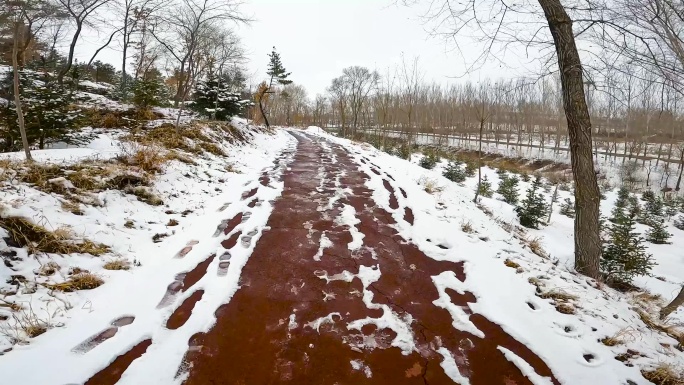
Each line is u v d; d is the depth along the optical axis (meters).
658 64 3.75
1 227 3.55
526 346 2.99
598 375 2.66
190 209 5.99
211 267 4.11
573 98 5.13
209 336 2.94
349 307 3.48
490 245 5.29
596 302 3.84
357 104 37.06
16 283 3.16
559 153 32.97
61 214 4.29
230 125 13.46
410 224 5.98
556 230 11.11
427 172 12.30
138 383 2.41
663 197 19.91
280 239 5.05
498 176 20.31
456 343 3.01
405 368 2.69
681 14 3.53
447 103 46.44
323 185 8.37
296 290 3.74
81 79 15.55
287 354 2.78
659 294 6.53
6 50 9.15
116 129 10.16
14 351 2.52
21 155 5.76
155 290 3.56
